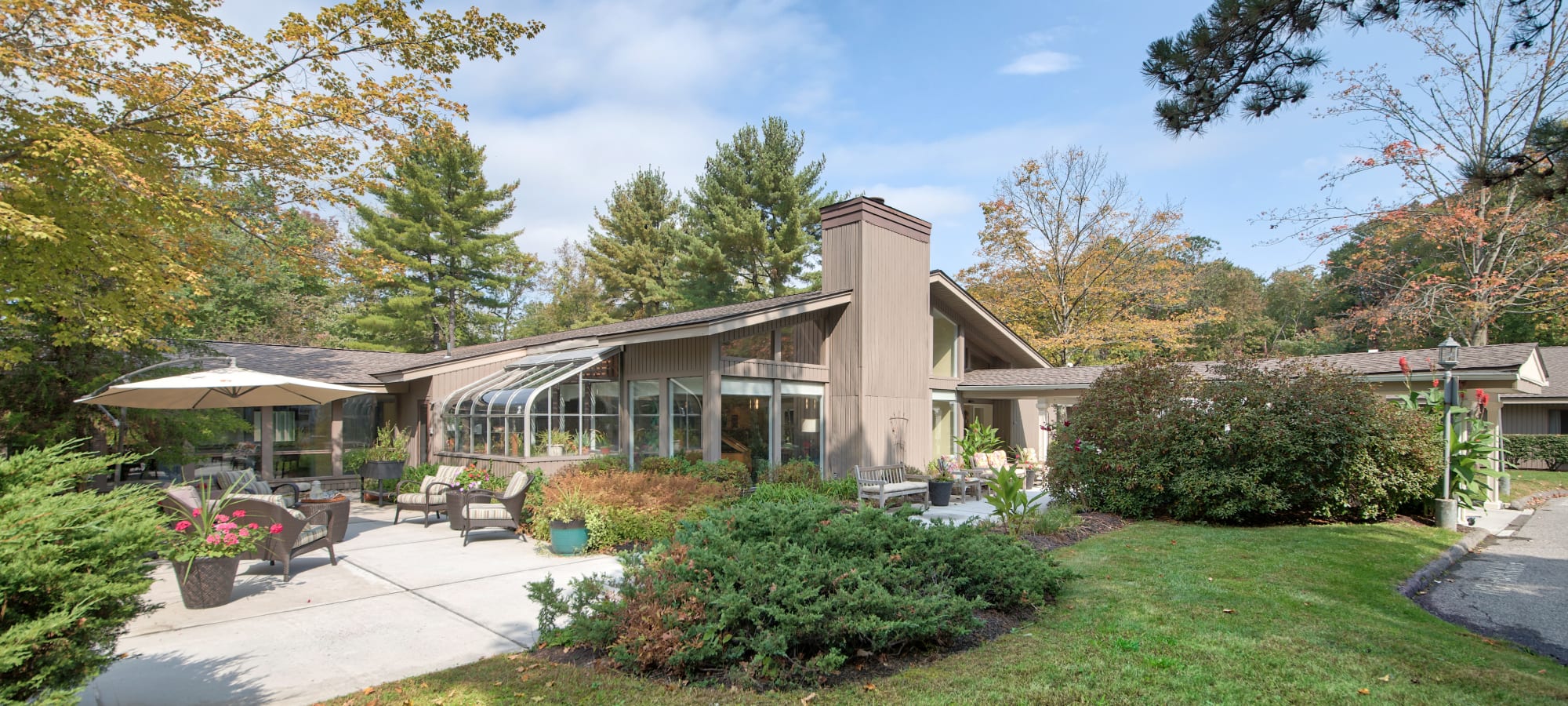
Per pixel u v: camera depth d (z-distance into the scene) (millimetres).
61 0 8695
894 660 4922
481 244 31484
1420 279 23891
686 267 32406
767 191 31469
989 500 9688
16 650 2967
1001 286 30094
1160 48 5945
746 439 13516
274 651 5414
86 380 11672
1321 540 9055
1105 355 31203
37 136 8094
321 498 9594
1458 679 4547
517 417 13094
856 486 13555
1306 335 36594
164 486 12422
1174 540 9219
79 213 8617
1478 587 7445
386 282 12281
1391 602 6473
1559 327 24844
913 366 16297
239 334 26938
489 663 5098
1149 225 27750
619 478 10922
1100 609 6066
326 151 10711
